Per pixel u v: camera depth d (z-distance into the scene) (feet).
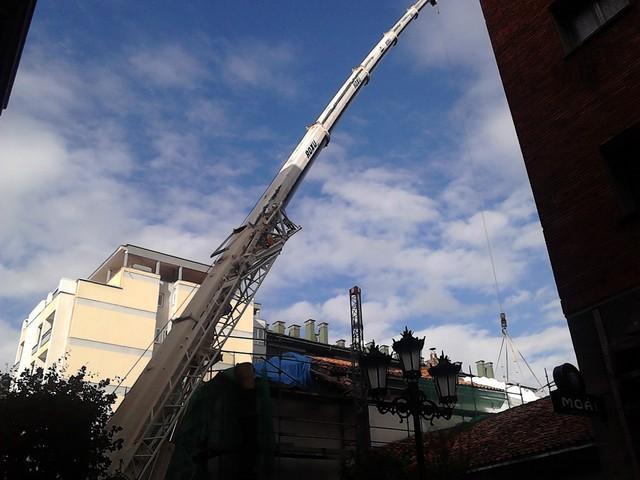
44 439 44.34
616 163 40.88
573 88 43.88
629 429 35.35
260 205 90.89
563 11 46.78
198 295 79.46
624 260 37.93
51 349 152.05
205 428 72.79
